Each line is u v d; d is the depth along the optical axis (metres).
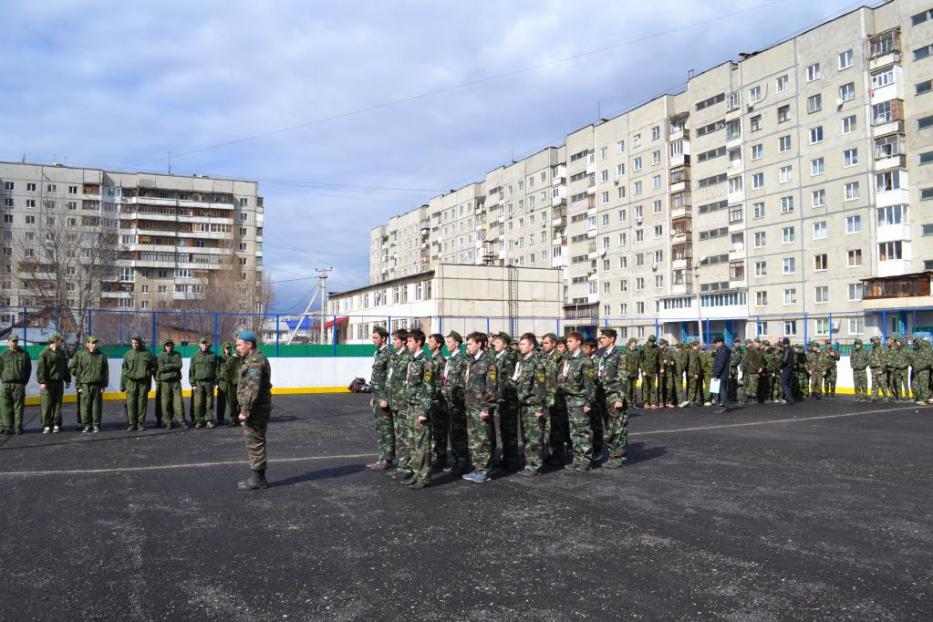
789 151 51.62
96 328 21.67
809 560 5.24
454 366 9.43
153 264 83.25
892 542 5.70
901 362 20.34
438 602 4.43
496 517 6.64
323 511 6.92
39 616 4.24
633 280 66.88
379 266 123.44
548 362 9.54
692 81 60.91
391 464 9.48
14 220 75.38
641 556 5.36
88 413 13.59
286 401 21.36
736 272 55.91
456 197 99.75
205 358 14.63
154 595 4.58
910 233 44.50
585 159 74.00
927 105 43.84
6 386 13.32
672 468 9.33
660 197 63.81
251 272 87.50
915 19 44.59
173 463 9.85
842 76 47.88
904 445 11.45
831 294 48.12
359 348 25.97
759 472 8.98
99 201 79.94
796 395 21.53
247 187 90.88
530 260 83.12
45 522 6.49
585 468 9.12
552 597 4.50
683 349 20.05
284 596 4.55
